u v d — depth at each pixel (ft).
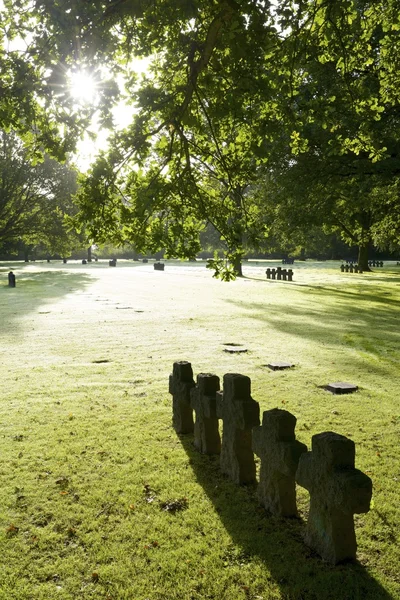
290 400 25.76
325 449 12.12
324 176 69.87
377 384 29.12
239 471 16.55
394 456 18.70
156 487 16.44
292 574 11.85
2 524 14.25
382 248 120.47
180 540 13.37
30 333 46.80
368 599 10.99
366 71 52.95
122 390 28.09
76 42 17.07
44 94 17.83
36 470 17.75
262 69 20.42
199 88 21.04
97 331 47.98
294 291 93.40
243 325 51.96
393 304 72.02
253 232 22.85
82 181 20.02
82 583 11.68
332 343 42.14
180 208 21.65
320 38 23.90
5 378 30.53
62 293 89.35
